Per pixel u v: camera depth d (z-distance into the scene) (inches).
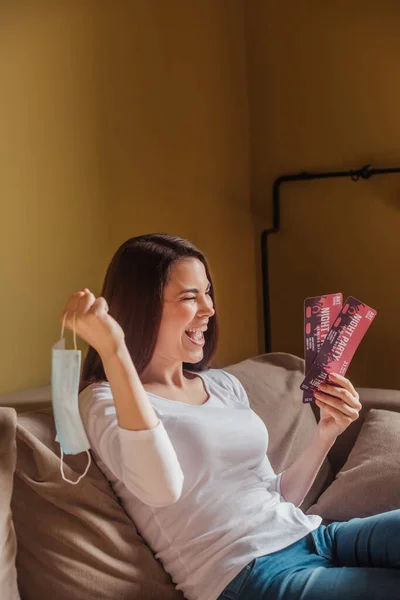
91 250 91.1
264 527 59.7
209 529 59.4
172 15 104.6
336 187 114.0
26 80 82.3
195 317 64.7
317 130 114.9
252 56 119.6
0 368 80.3
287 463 82.0
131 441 52.2
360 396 89.9
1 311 80.1
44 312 85.0
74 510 59.7
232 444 62.7
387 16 108.0
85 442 52.3
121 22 95.5
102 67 92.7
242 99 119.6
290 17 115.6
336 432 67.0
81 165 89.6
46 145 84.9
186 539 59.6
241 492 61.7
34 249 83.7
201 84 110.6
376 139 110.3
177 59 105.7
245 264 120.3
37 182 83.8
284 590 55.0
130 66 97.2
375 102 109.9
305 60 115.0
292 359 94.1
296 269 118.5
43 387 80.9
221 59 114.7
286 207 118.5
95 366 64.7
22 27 81.7
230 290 116.7
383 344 112.1
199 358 65.7
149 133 100.6
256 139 120.3
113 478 63.0
